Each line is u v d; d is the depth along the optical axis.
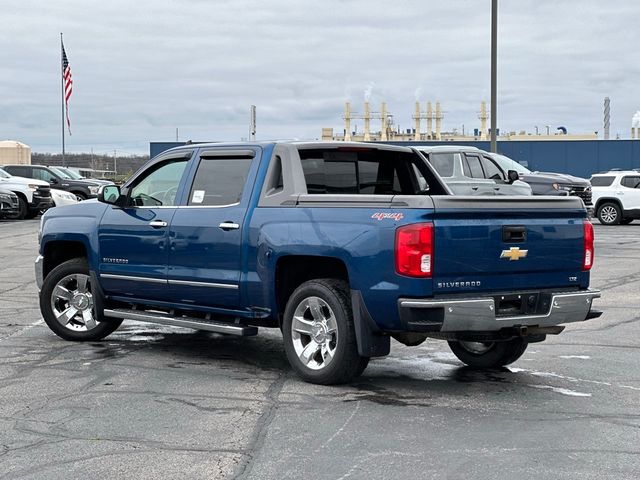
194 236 8.52
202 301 8.57
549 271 7.64
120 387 7.66
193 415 6.70
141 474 5.34
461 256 7.11
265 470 5.40
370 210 7.31
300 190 7.98
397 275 7.04
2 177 33.69
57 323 9.91
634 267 17.50
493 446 5.90
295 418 6.62
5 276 16.22
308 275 8.12
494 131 26.86
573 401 7.19
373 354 7.35
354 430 6.29
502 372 8.35
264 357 9.05
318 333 7.69
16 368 8.44
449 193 8.96
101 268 9.43
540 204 7.56
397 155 8.94
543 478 5.25
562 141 49.72
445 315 6.95
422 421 6.54
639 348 9.55
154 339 10.13
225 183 8.53
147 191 9.23
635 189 32.00
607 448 5.86
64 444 5.96
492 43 26.61
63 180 36.50
